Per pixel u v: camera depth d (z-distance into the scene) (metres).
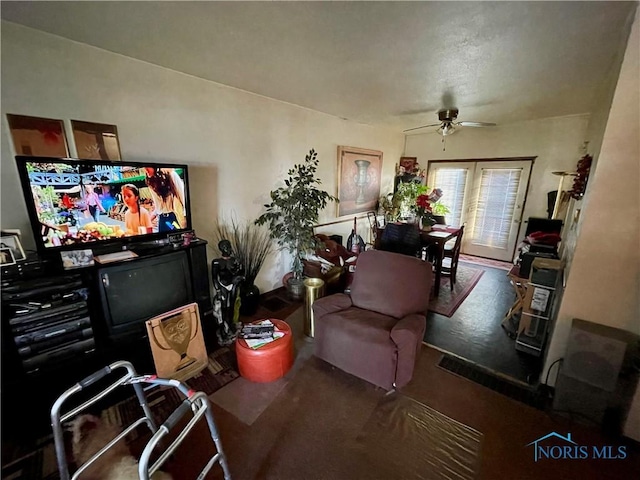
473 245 5.38
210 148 2.73
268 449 1.57
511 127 4.66
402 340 1.85
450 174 5.45
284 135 3.42
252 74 2.44
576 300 1.79
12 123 1.73
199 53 2.02
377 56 2.02
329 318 2.17
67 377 1.74
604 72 2.23
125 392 1.94
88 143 2.01
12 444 1.57
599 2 1.36
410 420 1.76
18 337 1.55
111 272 1.84
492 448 1.59
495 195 5.00
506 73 2.33
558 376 1.78
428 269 2.20
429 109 3.62
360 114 3.99
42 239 1.70
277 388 2.03
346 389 2.02
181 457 1.52
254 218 3.27
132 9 1.46
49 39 1.78
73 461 1.48
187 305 2.17
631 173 1.51
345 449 1.58
